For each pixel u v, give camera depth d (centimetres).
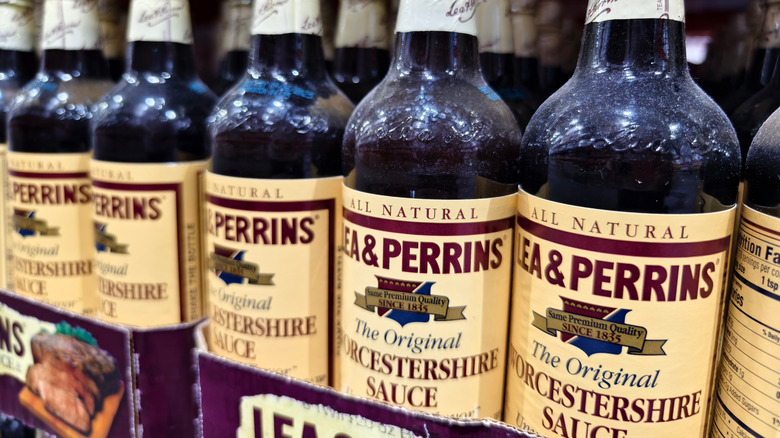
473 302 29
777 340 25
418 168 29
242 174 34
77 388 36
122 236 38
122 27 54
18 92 47
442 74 31
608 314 26
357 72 43
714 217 26
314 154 34
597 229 26
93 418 35
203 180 39
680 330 26
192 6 57
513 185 31
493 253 30
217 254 35
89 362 35
